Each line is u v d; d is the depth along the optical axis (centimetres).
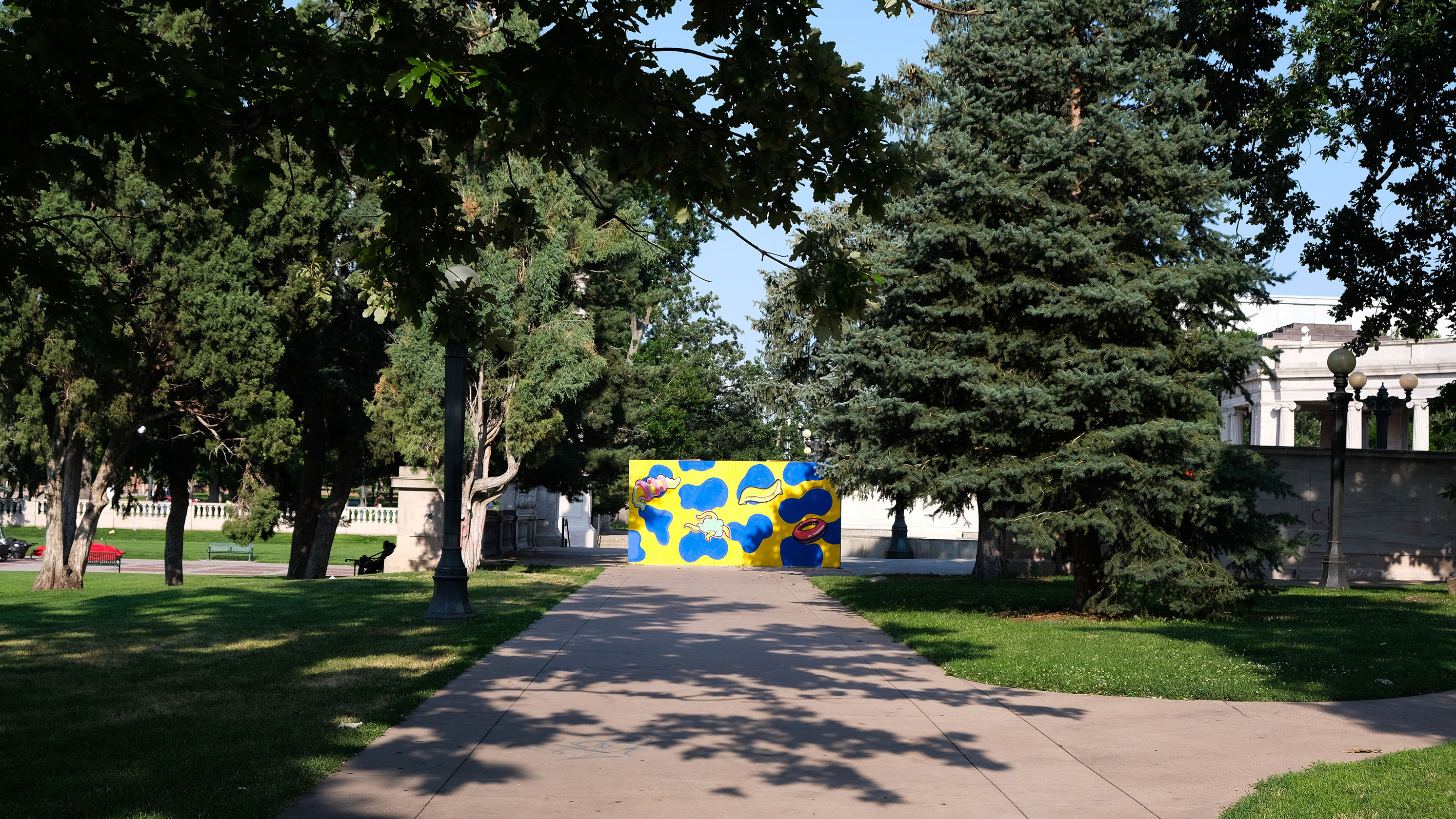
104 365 2066
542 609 1672
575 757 736
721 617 1627
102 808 585
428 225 815
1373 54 2166
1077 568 1800
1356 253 2458
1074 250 1592
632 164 764
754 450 6538
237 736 770
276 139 2225
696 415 6325
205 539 5988
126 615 1579
